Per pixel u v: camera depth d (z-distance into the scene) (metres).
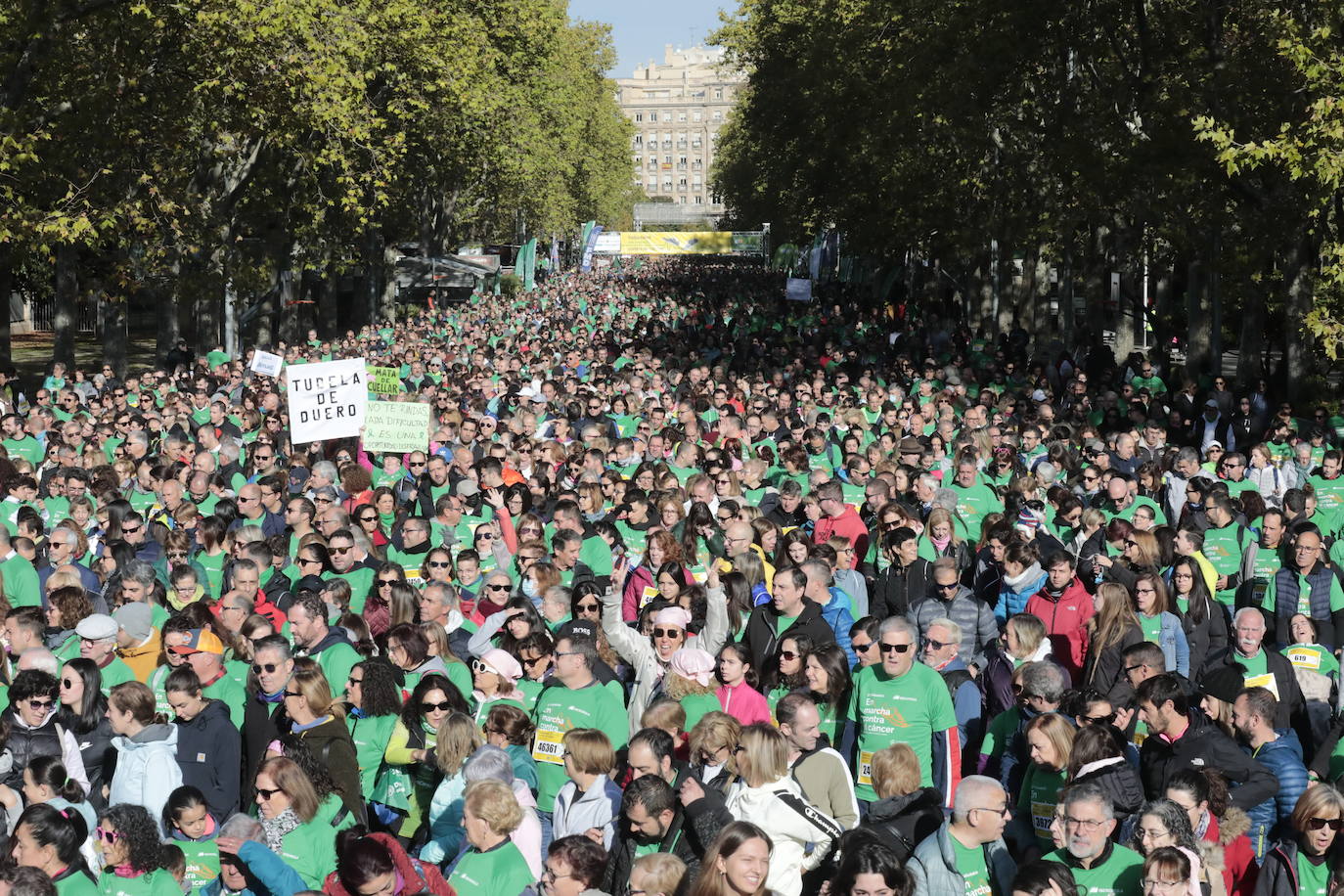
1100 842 6.50
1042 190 37.16
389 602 10.80
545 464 17.06
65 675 8.89
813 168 58.91
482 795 6.82
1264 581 13.04
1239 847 7.39
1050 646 9.66
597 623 9.78
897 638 8.60
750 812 7.17
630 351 35.72
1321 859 6.97
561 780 8.47
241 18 29.84
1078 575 11.58
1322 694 9.77
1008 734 8.83
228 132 35.22
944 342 41.66
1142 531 12.10
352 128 34.12
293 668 8.36
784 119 60.81
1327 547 13.70
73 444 20.02
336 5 33.78
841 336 44.75
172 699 8.35
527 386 27.02
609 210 134.12
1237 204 28.66
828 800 7.66
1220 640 11.57
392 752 8.45
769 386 26.97
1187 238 30.89
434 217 68.44
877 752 7.95
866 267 76.62
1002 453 16.89
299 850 7.13
